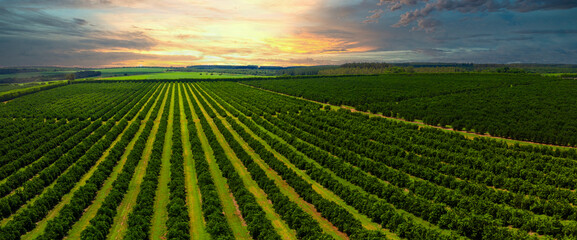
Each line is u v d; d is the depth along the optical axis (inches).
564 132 2792.8
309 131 3191.4
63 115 4220.0
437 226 1438.2
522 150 2511.1
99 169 2043.6
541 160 2092.8
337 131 3038.9
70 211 1496.1
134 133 3166.8
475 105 4234.7
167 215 1567.4
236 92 6594.5
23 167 2363.4
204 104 4950.8
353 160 2273.6
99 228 1350.9
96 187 1817.2
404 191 1812.3
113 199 1609.3
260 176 1931.6
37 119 3986.2
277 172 2132.1
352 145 2568.9
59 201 1740.9
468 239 1316.4
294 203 1547.7
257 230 1350.9
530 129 2982.3
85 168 2181.3
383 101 5032.0
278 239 1259.2
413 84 7185.0
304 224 1352.1
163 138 2910.9
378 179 2021.4
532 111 3745.1
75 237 1391.5
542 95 4852.4
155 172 2028.8
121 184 1798.7
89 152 2389.3
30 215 1480.1
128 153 2588.6
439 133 2970.0
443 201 1617.9
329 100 5123.0
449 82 7303.2
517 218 1360.7
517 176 1918.1
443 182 1854.1
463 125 3280.0
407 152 2539.4
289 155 2370.8
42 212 1560.0
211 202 1558.8
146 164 2294.5
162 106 5064.0
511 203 1571.1
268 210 1621.6
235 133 3221.0
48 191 1702.8
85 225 1492.4
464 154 2340.1
